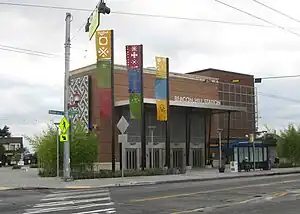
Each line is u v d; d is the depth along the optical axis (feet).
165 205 51.44
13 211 47.50
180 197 60.75
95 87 163.12
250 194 65.00
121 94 163.94
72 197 63.00
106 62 133.18
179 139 182.29
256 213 44.45
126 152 162.40
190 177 109.70
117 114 161.38
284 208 48.44
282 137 202.69
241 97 230.27
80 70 169.68
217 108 176.04
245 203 53.36
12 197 64.13
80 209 48.88
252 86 236.22
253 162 148.46
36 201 57.88
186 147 175.11
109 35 132.67
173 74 185.06
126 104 153.89
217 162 203.51
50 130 127.95
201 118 193.67
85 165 123.34
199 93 194.08
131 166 163.22
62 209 49.03
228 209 47.62
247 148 147.74
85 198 61.16
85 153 122.11
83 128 126.93
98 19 75.36
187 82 189.88
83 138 123.54
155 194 65.62
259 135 235.40
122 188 80.33
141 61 136.98
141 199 58.34
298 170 151.84
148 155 168.96
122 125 98.27
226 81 224.33
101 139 158.81
